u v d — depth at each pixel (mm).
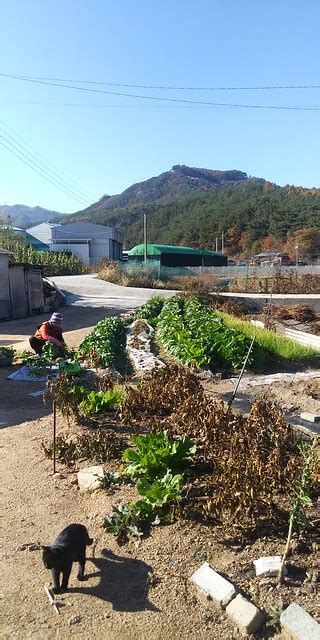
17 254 38969
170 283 38500
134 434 6453
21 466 5898
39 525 4609
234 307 23234
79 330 19000
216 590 3490
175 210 128500
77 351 12305
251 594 3492
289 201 108688
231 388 9133
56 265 45219
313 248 83562
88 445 5992
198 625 3301
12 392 9453
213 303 24312
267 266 48562
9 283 22516
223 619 3338
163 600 3527
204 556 3912
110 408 7352
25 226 111562
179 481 4742
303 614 3207
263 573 3635
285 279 34750
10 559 4105
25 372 10719
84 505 4914
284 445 5828
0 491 5289
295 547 3938
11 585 3781
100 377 9203
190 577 3703
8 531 4520
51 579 3840
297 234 87562
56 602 3568
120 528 4320
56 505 4953
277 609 3318
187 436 5855
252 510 4363
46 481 5465
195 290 30922
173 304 20328
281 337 13836
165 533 4227
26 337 17344
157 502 4480
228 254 94625
